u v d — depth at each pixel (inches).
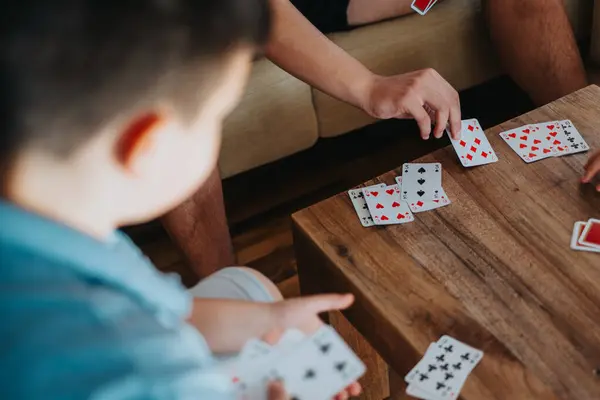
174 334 30.0
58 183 27.2
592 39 88.0
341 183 95.3
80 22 23.9
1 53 23.9
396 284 51.1
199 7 25.9
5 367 25.8
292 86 84.2
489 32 87.3
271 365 43.9
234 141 84.7
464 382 44.8
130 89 25.5
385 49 86.0
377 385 65.3
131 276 30.9
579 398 43.2
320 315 63.7
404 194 57.9
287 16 65.8
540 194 56.4
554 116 63.5
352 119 90.3
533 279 50.2
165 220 74.8
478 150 60.6
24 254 27.3
